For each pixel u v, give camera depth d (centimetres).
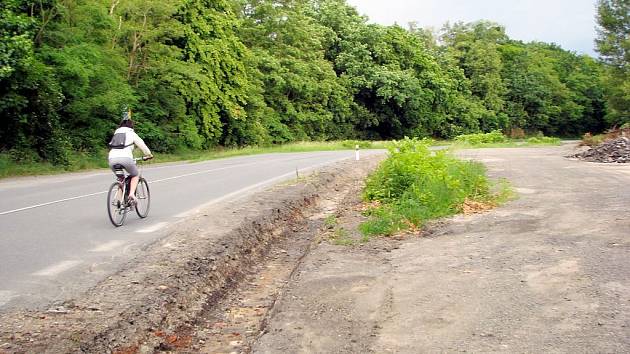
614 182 1378
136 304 561
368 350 466
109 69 2789
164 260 723
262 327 571
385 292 608
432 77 7075
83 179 1822
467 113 7894
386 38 6694
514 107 9256
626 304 512
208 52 3784
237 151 3794
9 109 2194
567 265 639
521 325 486
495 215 982
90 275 654
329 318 543
